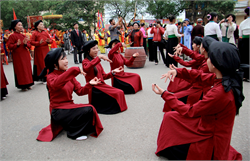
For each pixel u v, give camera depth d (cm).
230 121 205
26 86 605
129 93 535
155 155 264
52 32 1678
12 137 326
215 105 198
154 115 392
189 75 301
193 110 209
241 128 327
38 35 649
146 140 302
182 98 378
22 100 521
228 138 208
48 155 273
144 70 824
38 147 294
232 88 199
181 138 228
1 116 415
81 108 305
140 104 456
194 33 929
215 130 210
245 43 634
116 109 412
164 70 809
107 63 1062
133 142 298
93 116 312
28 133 339
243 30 635
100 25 1562
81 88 334
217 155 209
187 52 412
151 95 517
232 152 240
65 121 306
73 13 2867
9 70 955
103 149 283
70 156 269
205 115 216
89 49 411
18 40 566
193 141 220
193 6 2789
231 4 2466
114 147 287
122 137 313
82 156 268
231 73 197
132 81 540
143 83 628
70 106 311
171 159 237
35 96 553
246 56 638
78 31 1066
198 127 224
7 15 3044
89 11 2961
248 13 632
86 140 310
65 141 309
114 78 540
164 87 574
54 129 316
